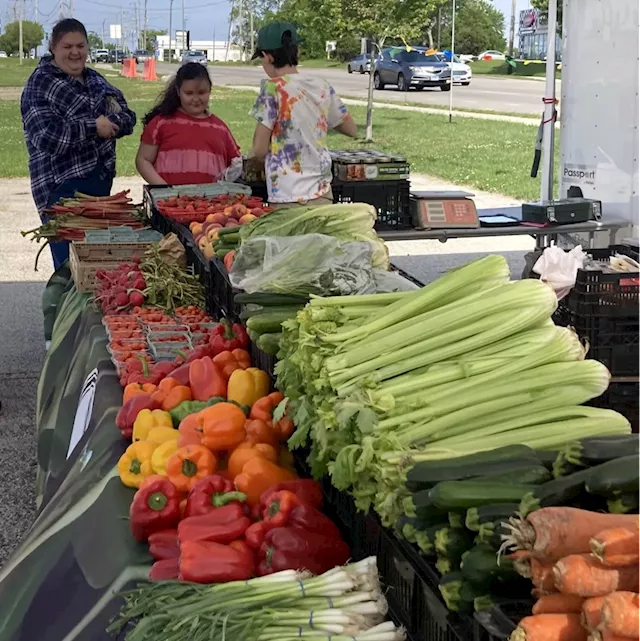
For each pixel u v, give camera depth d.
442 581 1.84
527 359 2.42
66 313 5.62
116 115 6.98
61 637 2.43
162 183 7.15
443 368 2.41
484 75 48.91
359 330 2.54
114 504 2.83
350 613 2.12
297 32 6.18
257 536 2.41
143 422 3.15
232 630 2.08
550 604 1.59
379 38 22.64
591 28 7.22
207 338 4.33
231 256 4.05
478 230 6.61
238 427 2.91
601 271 3.59
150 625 2.15
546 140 7.99
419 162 19.39
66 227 6.40
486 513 1.81
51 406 4.86
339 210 3.81
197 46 115.50
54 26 6.82
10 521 4.78
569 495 1.78
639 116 6.72
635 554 1.49
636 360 3.61
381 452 2.21
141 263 5.31
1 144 24.11
